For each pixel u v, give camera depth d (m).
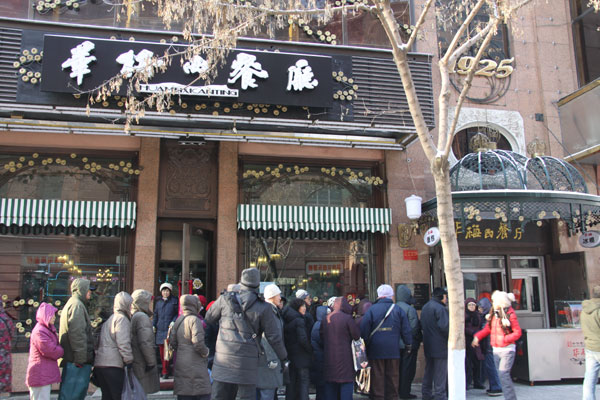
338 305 7.18
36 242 9.36
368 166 10.93
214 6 7.28
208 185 10.12
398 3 10.72
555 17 12.11
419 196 10.72
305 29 9.96
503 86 11.71
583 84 12.05
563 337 9.59
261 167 10.48
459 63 11.48
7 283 9.16
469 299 8.98
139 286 9.38
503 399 8.36
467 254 10.99
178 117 8.67
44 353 6.00
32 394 6.02
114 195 9.77
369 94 9.53
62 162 9.61
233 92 8.52
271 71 8.74
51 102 8.22
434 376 8.00
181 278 9.59
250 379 5.44
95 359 6.26
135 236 9.56
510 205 9.32
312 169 10.68
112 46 8.30
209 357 7.26
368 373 7.59
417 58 10.07
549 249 11.37
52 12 8.98
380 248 10.64
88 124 9.07
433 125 9.76
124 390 6.04
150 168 9.78
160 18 9.38
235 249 9.84
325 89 8.93
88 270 9.48
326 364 6.98
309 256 10.41
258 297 5.68
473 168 10.13
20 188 9.46
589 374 7.04
